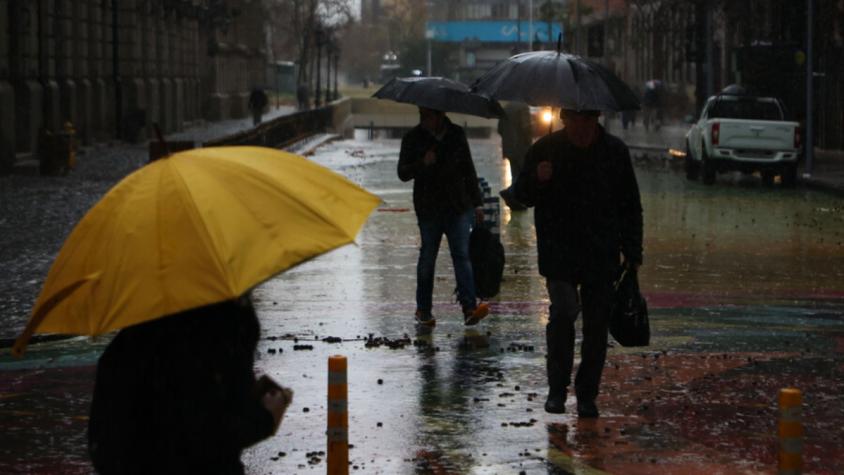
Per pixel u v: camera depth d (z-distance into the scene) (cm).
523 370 1947
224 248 786
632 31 17200
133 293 785
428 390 1806
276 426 843
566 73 1608
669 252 3538
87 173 6519
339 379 1168
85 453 1495
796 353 2078
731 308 2572
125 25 9719
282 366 1975
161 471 819
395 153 9419
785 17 7919
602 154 1570
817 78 8319
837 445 1505
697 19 9325
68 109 7906
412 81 2247
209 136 10950
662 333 2269
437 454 1466
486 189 3597
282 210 809
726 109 6350
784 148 6025
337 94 19588
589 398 1630
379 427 1594
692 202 5222
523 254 3475
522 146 4275
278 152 870
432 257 2295
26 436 1574
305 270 3152
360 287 2862
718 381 1855
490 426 1595
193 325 814
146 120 10100
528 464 1422
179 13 11775
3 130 6266
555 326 1611
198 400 804
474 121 16450
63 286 816
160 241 796
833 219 4500
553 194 1584
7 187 5603
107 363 827
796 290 2844
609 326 1616
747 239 3866
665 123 14075
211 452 809
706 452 1466
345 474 1170
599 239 1578
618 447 1490
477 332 2283
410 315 2470
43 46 7312
